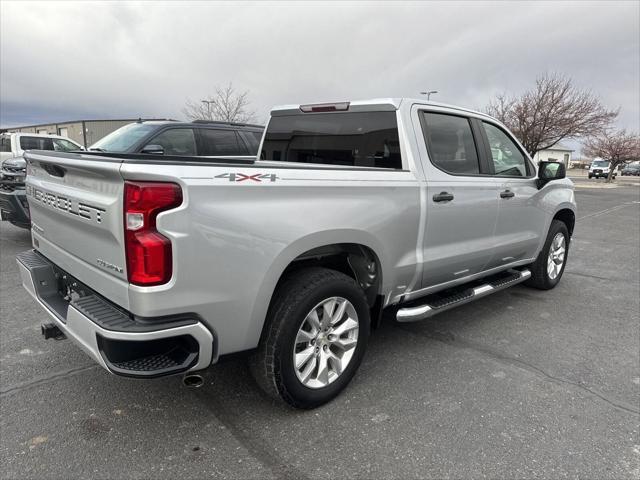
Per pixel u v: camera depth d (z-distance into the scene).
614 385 3.30
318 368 2.87
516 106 29.50
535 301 5.18
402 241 3.25
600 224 12.47
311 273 2.79
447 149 3.72
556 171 4.59
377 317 3.37
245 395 3.05
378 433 2.69
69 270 2.72
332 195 2.77
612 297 5.42
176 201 2.12
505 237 4.37
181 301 2.20
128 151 6.88
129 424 2.72
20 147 10.77
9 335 3.89
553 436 2.69
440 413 2.90
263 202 2.44
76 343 2.37
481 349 3.86
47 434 2.60
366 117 3.65
